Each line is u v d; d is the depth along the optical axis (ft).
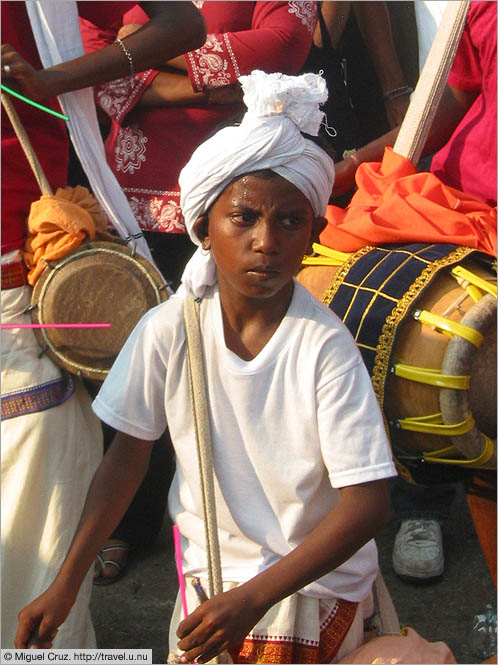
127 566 9.78
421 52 11.24
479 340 6.89
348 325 7.14
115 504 6.06
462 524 10.49
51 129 8.15
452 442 7.09
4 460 7.74
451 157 8.13
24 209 7.91
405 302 6.97
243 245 5.30
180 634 5.33
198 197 5.42
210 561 5.53
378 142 8.86
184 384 5.77
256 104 5.23
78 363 7.82
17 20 7.95
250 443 5.65
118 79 8.64
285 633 5.74
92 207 8.10
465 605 9.15
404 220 7.44
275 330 5.64
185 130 9.32
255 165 5.22
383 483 5.63
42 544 7.77
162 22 8.09
